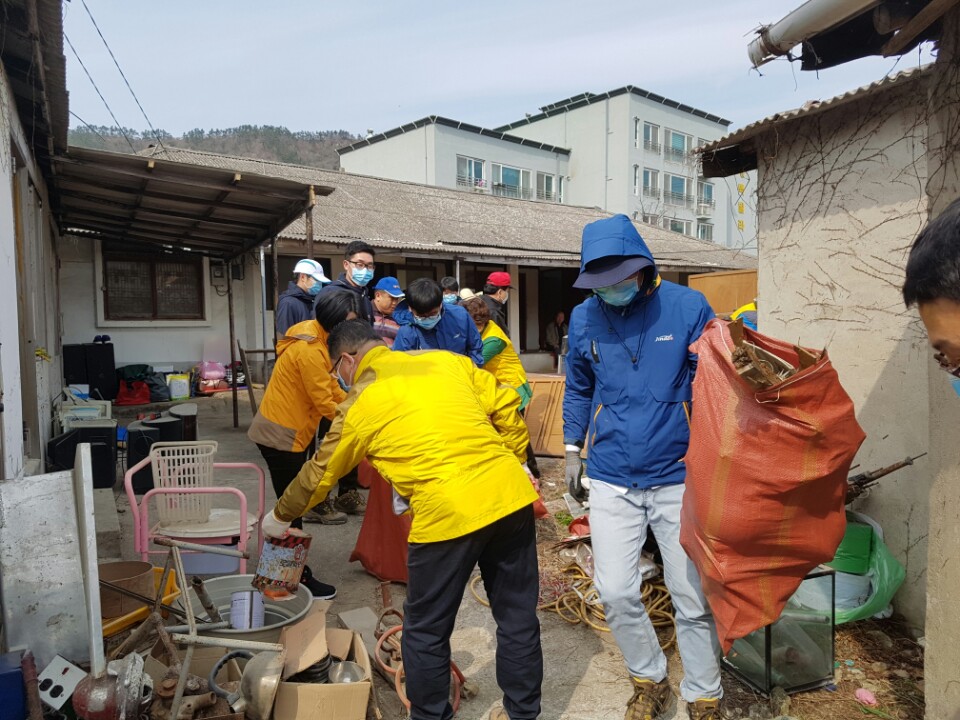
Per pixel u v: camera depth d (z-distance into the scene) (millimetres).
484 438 2418
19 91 4820
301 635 2650
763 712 2830
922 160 3312
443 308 4789
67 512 2613
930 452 2268
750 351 2035
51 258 8734
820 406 2100
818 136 3809
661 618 3488
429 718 2438
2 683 2182
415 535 2340
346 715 2447
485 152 38875
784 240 4043
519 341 17969
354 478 5402
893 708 2844
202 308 13297
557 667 3193
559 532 4961
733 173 4734
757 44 2797
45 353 6297
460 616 3736
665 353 2623
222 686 2541
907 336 3422
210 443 3668
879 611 3398
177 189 7113
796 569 2305
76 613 2586
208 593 3104
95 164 6246
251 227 8977
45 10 3791
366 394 2434
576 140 42531
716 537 2264
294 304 5918
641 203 41594
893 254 3463
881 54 2566
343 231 13562
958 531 2145
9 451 3691
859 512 3664
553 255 15672
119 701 2076
